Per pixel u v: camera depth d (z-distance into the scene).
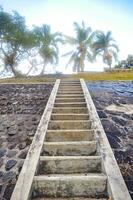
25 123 3.43
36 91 5.30
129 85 5.80
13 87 5.83
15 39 11.25
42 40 12.65
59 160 2.17
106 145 2.35
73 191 1.88
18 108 4.14
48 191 1.89
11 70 11.90
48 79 7.47
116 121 3.44
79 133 2.73
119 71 9.73
